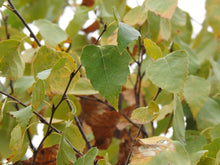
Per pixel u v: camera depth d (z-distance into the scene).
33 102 0.62
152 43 0.67
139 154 0.62
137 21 0.73
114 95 0.62
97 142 0.79
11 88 0.78
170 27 0.74
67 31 0.80
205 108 0.81
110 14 0.80
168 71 0.64
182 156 0.62
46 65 0.68
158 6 0.71
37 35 0.76
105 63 0.62
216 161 0.64
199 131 0.80
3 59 0.70
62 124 0.71
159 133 0.80
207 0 0.66
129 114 0.80
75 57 0.76
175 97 0.68
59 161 0.62
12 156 0.66
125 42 0.60
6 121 0.76
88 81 0.75
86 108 0.81
